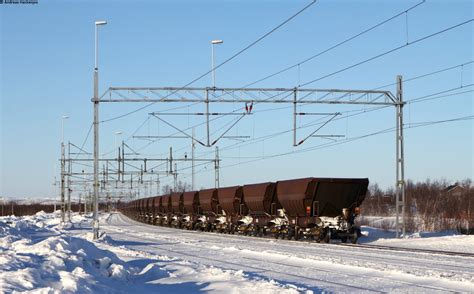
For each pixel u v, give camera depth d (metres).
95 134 37.22
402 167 36.94
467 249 29.83
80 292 12.20
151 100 34.53
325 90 34.34
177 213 65.19
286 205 38.25
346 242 36.03
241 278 17.06
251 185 43.94
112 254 21.25
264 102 33.66
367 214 96.94
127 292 14.36
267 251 28.05
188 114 36.72
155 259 24.56
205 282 16.53
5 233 36.94
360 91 35.25
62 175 68.38
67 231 57.97
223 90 33.75
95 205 38.38
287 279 18.20
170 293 14.86
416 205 75.94
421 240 34.44
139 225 77.62
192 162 67.38
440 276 17.39
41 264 15.04
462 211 61.28
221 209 51.94
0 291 10.93
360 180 35.09
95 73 36.34
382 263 21.89
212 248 32.41
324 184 34.72
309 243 34.88
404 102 36.19
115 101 35.00
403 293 14.71
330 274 19.14
